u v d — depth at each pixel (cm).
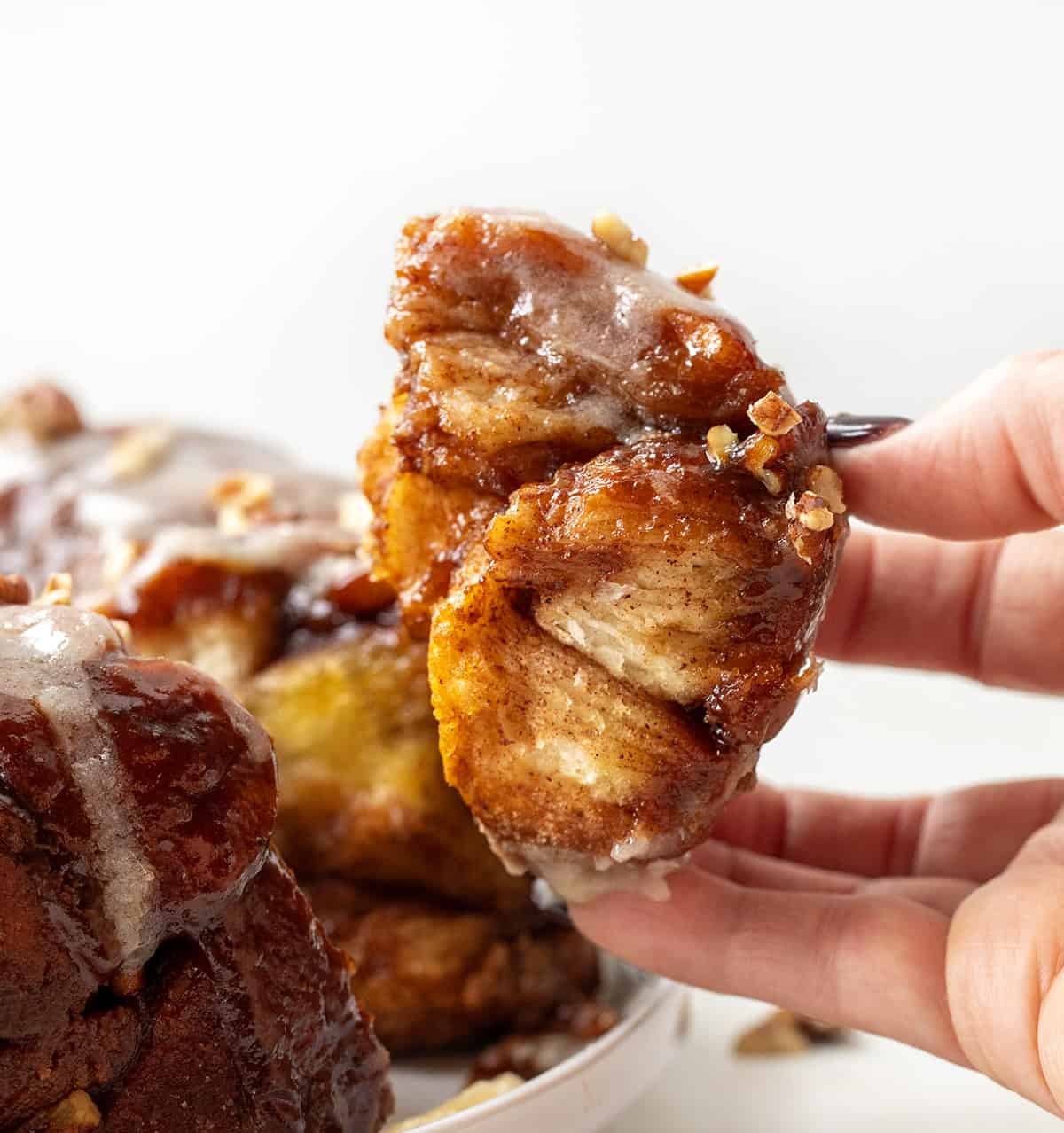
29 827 27
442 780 36
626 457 29
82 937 27
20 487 45
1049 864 31
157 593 37
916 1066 37
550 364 30
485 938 37
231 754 28
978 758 51
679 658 30
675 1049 36
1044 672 36
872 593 37
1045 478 31
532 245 30
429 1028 36
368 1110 30
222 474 46
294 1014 29
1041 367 30
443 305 31
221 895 28
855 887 35
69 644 28
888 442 32
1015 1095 36
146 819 27
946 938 31
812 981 32
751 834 37
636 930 33
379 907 37
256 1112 28
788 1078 37
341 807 36
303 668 37
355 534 39
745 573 29
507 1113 32
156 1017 28
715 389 30
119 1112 28
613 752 30
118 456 46
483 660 30
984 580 36
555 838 31
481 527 31
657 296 30
